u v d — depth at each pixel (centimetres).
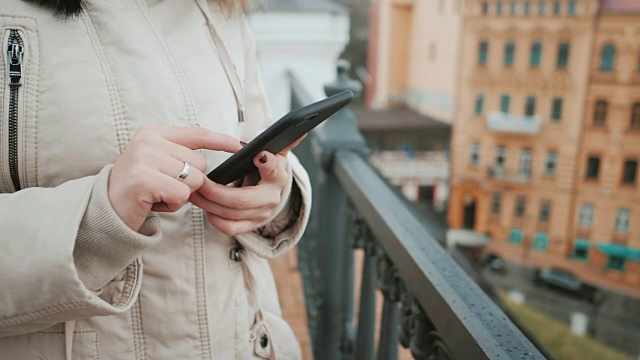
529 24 2781
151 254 67
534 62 2806
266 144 62
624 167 2688
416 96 3438
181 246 69
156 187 55
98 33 65
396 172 3206
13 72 60
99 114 63
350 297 166
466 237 3019
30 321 57
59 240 54
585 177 2784
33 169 62
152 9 70
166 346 69
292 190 80
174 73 68
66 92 62
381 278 108
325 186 169
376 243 113
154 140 57
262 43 366
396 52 3491
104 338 66
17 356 64
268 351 78
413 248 86
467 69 2997
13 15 61
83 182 57
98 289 59
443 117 3216
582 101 2739
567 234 2848
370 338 131
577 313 2670
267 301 81
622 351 2445
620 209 2731
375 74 3641
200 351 70
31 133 61
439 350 76
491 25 2889
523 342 61
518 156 2898
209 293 71
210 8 76
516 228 2942
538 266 2897
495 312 67
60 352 65
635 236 2708
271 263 271
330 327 181
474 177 3036
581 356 2422
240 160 63
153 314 68
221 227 66
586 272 2761
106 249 57
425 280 78
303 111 60
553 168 2858
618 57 2634
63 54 62
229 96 73
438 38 3189
